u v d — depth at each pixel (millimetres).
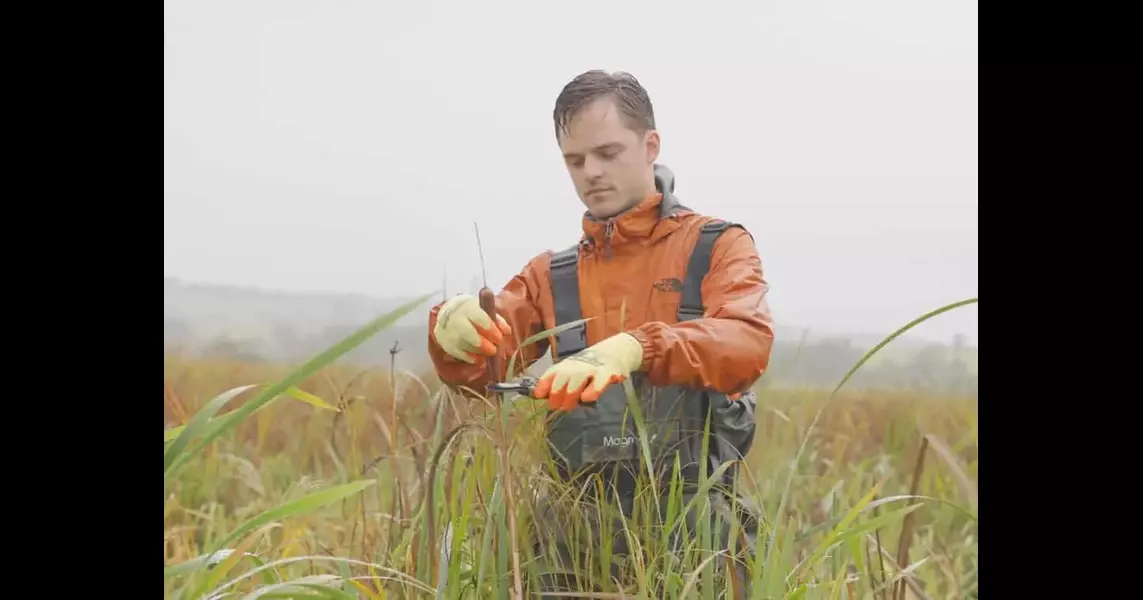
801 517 1837
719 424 1546
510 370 1475
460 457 1417
